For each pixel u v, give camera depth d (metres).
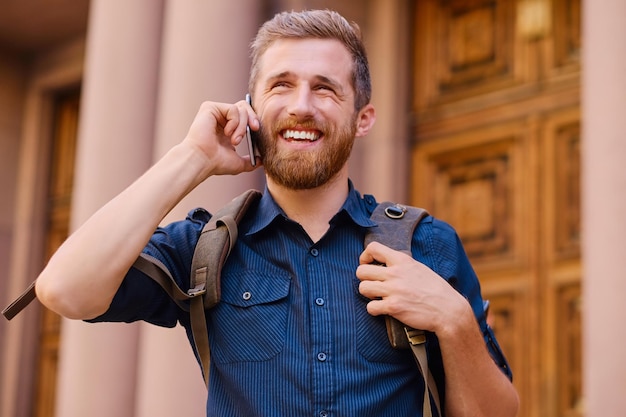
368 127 2.30
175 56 6.21
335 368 2.03
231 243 2.15
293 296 2.10
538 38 6.58
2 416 9.11
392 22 7.13
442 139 6.93
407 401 2.10
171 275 2.12
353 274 2.13
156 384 5.68
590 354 4.69
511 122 6.62
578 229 6.17
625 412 4.52
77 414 6.30
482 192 6.68
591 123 4.94
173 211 5.76
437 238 2.24
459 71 6.96
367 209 2.30
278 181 2.17
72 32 9.37
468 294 2.28
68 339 6.50
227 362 2.08
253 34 6.25
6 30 9.41
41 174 9.59
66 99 9.70
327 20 2.22
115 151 6.70
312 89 2.16
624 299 4.62
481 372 2.11
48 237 9.49
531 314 6.26
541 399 6.12
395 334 2.05
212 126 2.16
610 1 4.96
